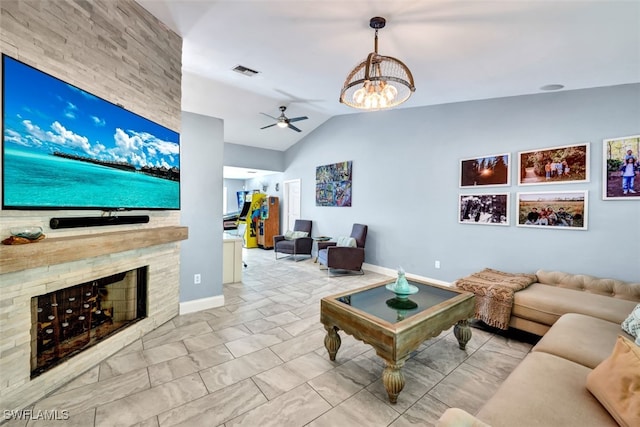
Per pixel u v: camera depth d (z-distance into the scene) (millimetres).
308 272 5391
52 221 1790
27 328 1696
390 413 1708
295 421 1633
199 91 4426
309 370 2145
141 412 1678
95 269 2113
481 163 3971
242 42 2771
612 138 2982
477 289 2889
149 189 2566
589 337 1813
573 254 3236
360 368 2180
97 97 2045
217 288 3521
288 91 4375
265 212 8328
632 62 2457
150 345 2484
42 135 1689
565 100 3277
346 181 6047
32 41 1654
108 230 2232
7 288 1593
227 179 11367
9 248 1479
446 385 1984
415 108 4777
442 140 4422
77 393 1832
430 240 4590
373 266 5461
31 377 1730
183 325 2916
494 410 1195
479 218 4000
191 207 3318
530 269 3555
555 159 3336
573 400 1233
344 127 6109
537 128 3484
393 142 5133
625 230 2922
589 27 1987
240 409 1720
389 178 5199
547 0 1757
